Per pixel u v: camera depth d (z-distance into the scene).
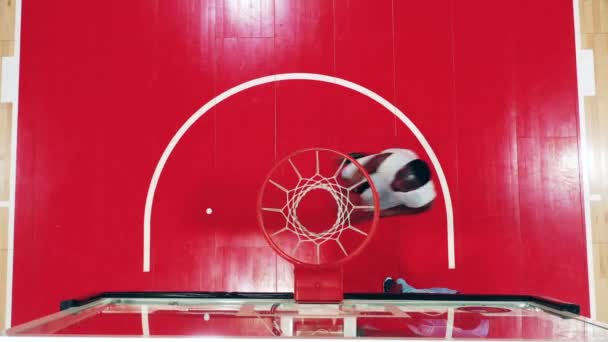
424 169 2.86
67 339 1.22
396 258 2.81
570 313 1.67
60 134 2.93
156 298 1.95
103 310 1.76
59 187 2.90
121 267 2.84
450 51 2.92
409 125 2.89
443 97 2.90
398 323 1.55
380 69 2.92
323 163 2.87
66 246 2.86
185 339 1.21
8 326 2.81
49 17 2.97
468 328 1.47
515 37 2.92
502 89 2.90
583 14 2.93
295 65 2.94
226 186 2.88
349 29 2.95
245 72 2.94
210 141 2.91
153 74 2.95
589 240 2.81
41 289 2.84
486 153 2.87
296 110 2.91
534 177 2.85
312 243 2.83
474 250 2.81
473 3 2.94
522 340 1.24
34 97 2.95
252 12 2.97
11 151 2.92
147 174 2.90
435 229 2.83
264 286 2.82
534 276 2.79
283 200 2.86
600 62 2.90
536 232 2.82
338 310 1.78
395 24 2.94
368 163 2.87
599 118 2.87
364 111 2.90
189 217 2.87
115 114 2.93
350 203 2.84
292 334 1.35
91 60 2.96
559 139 2.87
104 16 2.97
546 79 2.90
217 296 1.94
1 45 2.96
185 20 2.97
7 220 2.89
